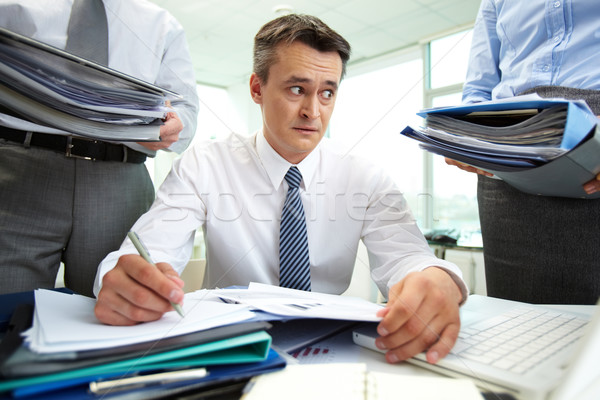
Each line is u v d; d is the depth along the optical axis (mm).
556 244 739
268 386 300
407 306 402
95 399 268
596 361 268
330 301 498
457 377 343
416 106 4215
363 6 3443
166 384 290
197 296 511
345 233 913
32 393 252
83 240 923
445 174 3883
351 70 4859
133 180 1001
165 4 3527
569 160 416
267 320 380
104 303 368
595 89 634
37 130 829
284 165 870
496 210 839
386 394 289
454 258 2199
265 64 713
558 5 672
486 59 860
